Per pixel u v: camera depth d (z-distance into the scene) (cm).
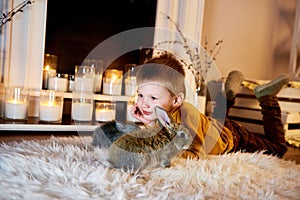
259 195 72
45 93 130
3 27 124
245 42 193
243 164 93
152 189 68
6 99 126
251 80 168
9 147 93
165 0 152
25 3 125
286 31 213
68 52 154
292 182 83
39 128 123
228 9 183
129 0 163
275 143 130
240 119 168
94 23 158
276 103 134
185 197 65
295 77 186
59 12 150
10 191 62
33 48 129
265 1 200
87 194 63
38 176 71
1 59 125
